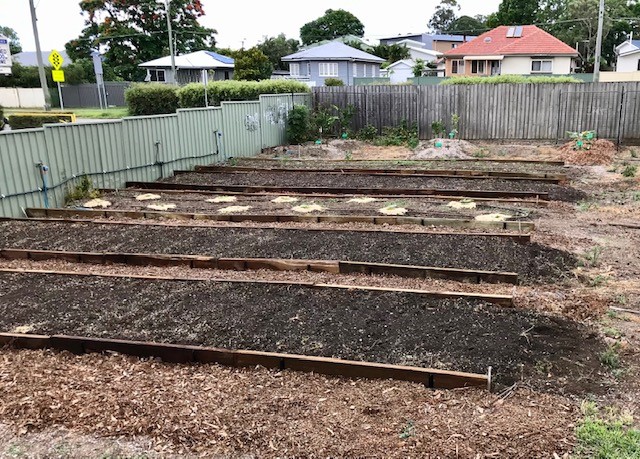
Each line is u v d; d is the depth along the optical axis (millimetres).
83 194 10648
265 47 51000
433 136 19844
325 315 5078
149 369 4273
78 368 4289
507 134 19094
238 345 4555
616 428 3359
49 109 27453
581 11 49156
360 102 20484
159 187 11828
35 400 3785
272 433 3404
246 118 16719
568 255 6785
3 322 5078
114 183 11688
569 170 13578
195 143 14383
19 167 9242
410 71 47312
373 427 3447
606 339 4578
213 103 21172
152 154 12820
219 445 3312
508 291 5676
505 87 18672
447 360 4211
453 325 4801
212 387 3967
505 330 4695
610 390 3832
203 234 7941
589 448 3186
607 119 17969
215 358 4320
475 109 19172
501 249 6910
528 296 5500
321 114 20156
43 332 4859
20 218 8898
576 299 5461
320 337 4652
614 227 8219
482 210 9117
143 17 45156
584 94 18000
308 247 7156
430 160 15594
